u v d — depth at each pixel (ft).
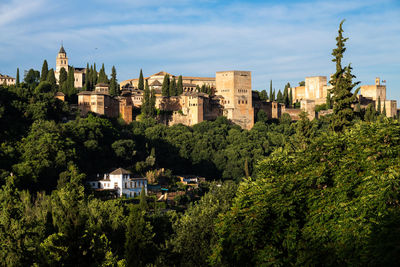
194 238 261.24
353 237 146.41
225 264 196.03
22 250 262.67
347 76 295.28
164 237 370.94
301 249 157.89
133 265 265.34
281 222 164.55
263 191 184.75
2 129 608.19
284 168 195.52
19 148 571.69
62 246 222.48
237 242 170.19
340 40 299.17
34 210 365.20
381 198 148.97
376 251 134.21
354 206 154.71
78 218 228.84
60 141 577.84
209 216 265.13
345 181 166.40
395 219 140.56
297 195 172.14
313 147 199.52
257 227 166.09
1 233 278.05
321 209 162.61
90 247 232.73
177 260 261.85
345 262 144.56
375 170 162.40
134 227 275.39
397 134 173.47
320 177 173.17
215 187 327.67
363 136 181.98
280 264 158.51
